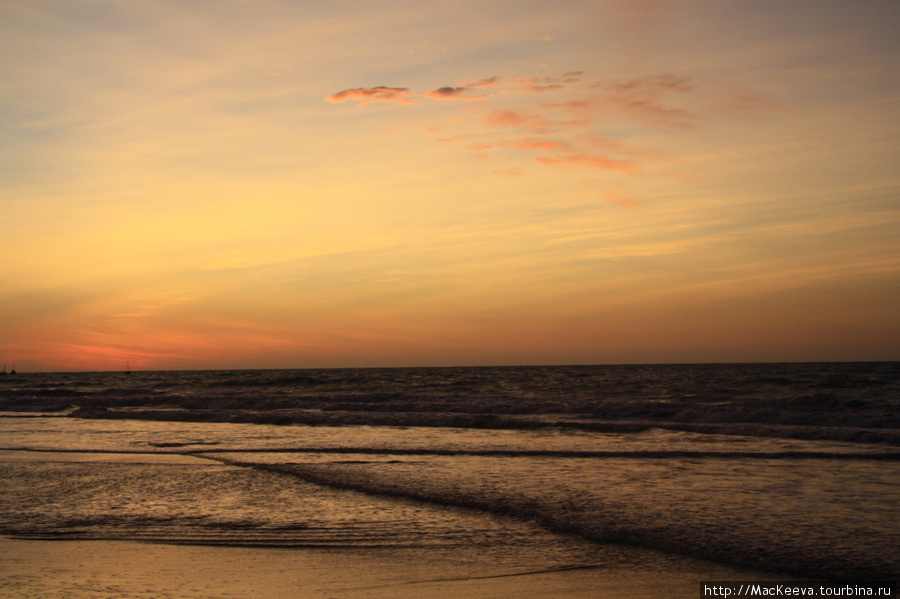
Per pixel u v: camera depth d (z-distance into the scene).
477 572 5.30
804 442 12.77
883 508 7.10
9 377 108.44
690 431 14.99
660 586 4.91
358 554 5.81
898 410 18.00
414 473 9.73
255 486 8.98
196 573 5.30
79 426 18.39
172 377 91.69
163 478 9.66
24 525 6.88
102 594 4.79
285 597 4.74
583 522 6.66
